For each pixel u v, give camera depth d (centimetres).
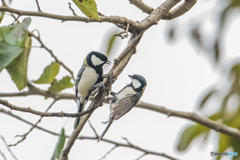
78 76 984
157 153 1068
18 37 719
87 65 955
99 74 953
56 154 677
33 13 659
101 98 753
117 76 768
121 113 869
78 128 757
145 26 792
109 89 755
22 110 632
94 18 698
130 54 783
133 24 770
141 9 832
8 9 641
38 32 910
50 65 987
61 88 1041
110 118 859
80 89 972
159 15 822
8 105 621
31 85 1014
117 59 764
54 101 1023
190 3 836
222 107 1168
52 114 656
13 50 826
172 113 1127
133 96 895
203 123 1122
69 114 665
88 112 688
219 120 1181
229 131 1114
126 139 1048
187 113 1132
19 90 971
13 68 930
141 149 1063
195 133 1179
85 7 684
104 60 955
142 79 912
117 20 748
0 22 797
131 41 793
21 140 816
